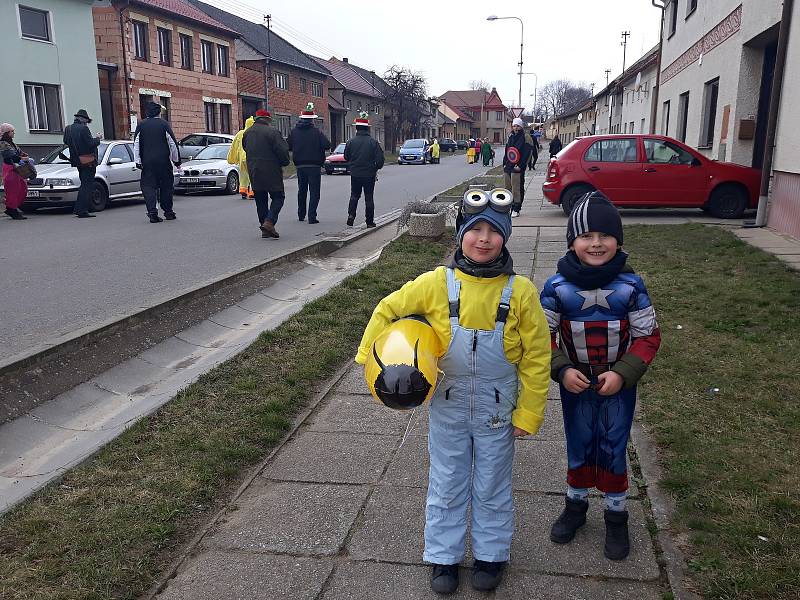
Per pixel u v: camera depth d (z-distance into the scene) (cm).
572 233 263
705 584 249
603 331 263
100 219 1271
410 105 6319
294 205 1516
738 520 282
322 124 4562
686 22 1719
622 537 276
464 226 247
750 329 526
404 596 256
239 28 4419
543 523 300
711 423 370
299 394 439
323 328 563
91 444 367
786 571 251
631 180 1202
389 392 232
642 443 355
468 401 252
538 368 248
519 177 1306
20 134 1991
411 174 2861
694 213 1280
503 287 247
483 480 258
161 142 1188
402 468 350
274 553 281
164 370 497
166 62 2906
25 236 1042
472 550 272
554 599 253
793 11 937
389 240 1047
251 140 991
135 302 636
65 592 247
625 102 3459
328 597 255
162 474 333
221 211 1410
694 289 643
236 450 357
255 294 693
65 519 293
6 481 333
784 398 399
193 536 291
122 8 2566
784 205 958
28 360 421
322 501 319
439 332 249
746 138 1234
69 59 2145
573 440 278
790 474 316
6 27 1920
